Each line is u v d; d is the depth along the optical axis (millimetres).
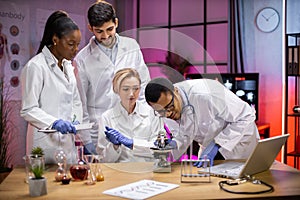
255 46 4984
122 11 5664
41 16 4688
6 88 4355
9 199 1784
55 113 2660
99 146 2371
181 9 5445
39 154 2168
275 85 4902
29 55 4586
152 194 1830
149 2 5645
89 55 2451
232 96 2633
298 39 4742
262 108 4973
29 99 2568
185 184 2020
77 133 2539
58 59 2727
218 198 1788
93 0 5281
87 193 1867
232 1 5039
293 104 4797
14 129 4469
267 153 2176
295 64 4414
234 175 2131
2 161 4094
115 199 1776
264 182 2057
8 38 4352
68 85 2719
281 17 4840
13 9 4387
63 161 2123
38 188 1825
